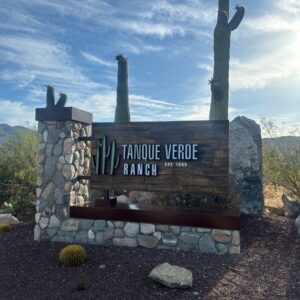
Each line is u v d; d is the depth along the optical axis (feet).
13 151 43.96
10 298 15.53
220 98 31.91
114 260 19.42
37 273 18.24
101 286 16.20
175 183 22.38
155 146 22.95
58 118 24.12
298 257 19.97
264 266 18.62
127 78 37.35
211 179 21.65
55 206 24.11
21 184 39.68
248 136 30.19
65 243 23.17
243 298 15.03
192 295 15.19
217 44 33.50
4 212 35.83
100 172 24.21
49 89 26.91
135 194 28.81
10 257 20.92
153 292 15.44
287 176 32.83
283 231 24.20
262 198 29.50
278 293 15.57
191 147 22.12
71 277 17.42
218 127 21.67
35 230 24.39
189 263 18.78
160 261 19.06
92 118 27.12
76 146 24.97
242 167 29.76
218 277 17.11
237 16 32.86
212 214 20.57
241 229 24.68
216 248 20.44
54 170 24.40
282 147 34.04
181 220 21.06
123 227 22.26
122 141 23.81
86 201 26.43
